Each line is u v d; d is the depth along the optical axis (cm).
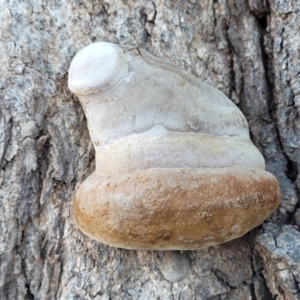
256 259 27
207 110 22
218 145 21
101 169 21
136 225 18
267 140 27
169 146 19
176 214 18
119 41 25
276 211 25
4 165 25
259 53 27
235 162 21
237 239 27
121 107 20
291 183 26
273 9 26
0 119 25
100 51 19
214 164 20
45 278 25
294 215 25
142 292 25
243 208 19
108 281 25
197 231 18
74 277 25
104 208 19
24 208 25
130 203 18
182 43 26
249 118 27
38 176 25
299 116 26
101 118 20
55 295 25
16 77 24
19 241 25
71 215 25
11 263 25
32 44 24
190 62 26
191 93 21
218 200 18
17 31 24
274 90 27
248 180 20
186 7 26
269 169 26
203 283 26
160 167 19
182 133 20
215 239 19
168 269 24
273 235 24
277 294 25
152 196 18
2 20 24
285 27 26
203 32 27
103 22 25
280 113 27
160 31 25
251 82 27
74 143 25
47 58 24
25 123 25
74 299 25
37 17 24
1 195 25
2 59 24
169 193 18
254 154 22
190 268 25
